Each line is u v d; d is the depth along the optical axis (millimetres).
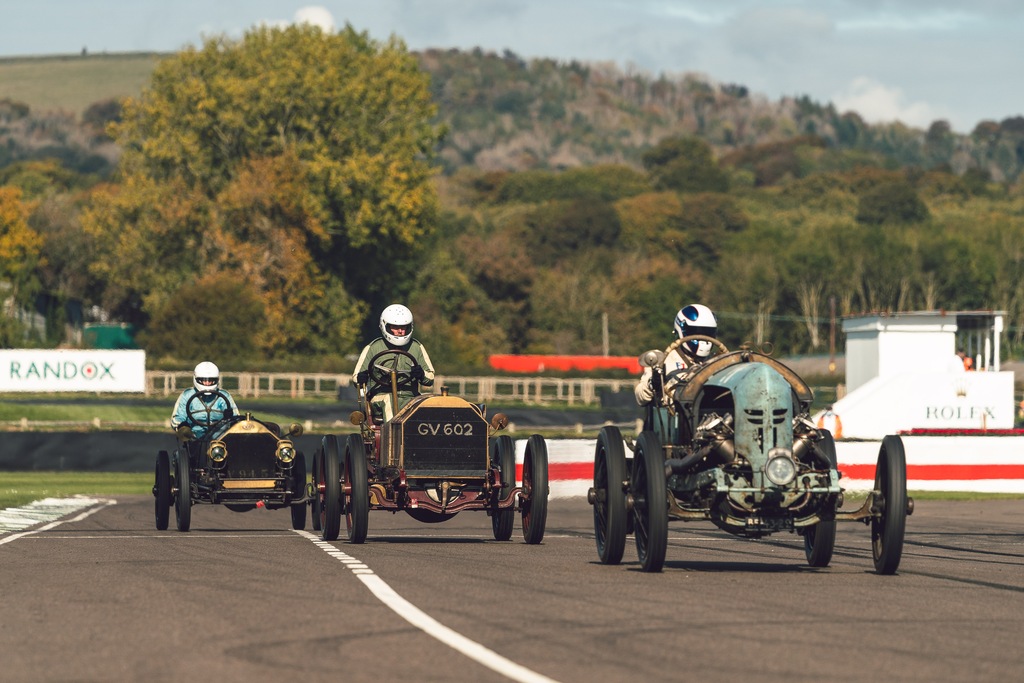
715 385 30656
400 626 22266
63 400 157625
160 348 199625
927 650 20344
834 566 33375
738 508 29828
